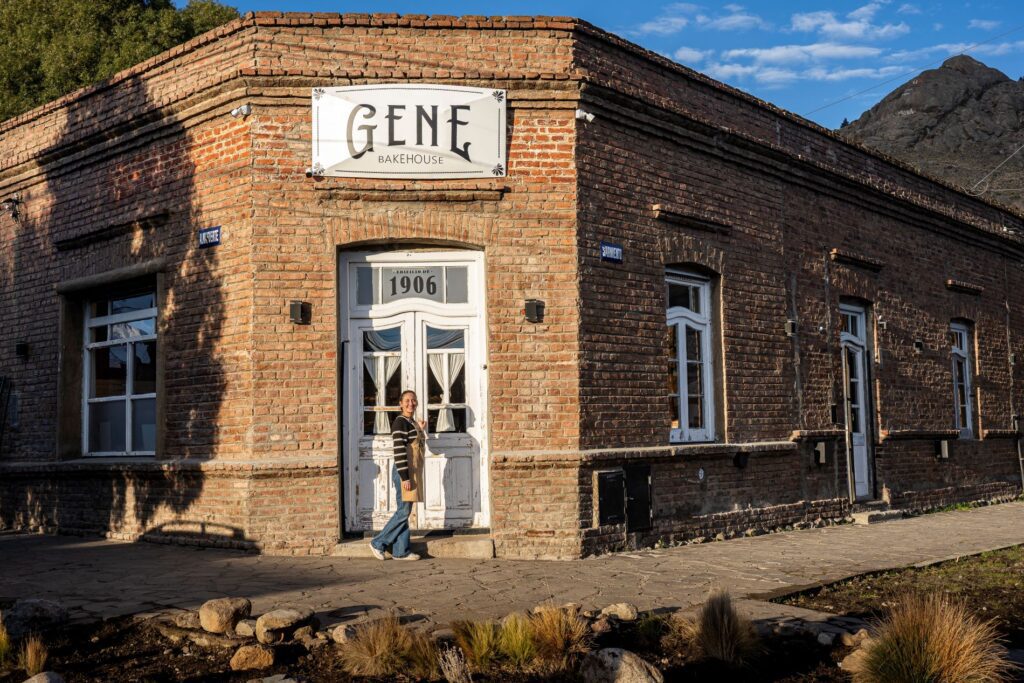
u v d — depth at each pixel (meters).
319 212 10.48
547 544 10.29
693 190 12.34
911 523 14.37
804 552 10.87
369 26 10.61
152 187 11.62
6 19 22.22
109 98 12.09
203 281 10.91
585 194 10.91
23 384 13.32
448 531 10.57
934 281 17.67
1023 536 12.69
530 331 10.59
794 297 13.93
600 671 5.69
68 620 6.87
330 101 10.49
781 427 13.33
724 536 12.09
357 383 10.71
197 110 10.93
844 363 14.79
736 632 6.40
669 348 12.09
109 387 12.57
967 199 18.97
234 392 10.48
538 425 10.49
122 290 12.42
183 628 6.71
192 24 23.44
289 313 10.34
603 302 11.00
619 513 10.72
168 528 11.08
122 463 11.48
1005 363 20.05
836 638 6.80
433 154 10.57
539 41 10.86
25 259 13.45
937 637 5.89
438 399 10.78
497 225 10.66
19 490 13.32
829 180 14.70
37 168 13.16
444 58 10.68
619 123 11.38
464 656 6.16
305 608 7.31
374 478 10.65
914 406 16.56
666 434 11.58
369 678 5.92
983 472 18.67
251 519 10.12
